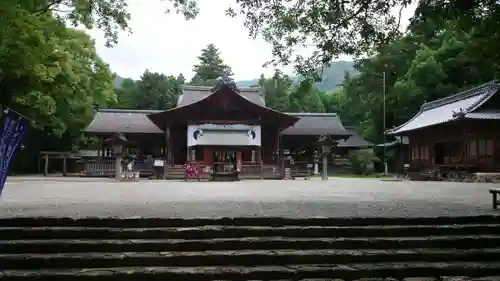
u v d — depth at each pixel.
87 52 38.12
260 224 7.74
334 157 47.47
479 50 8.65
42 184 22.73
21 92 28.89
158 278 5.95
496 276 6.28
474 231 7.68
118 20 14.27
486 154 30.09
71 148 45.94
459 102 34.81
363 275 6.18
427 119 36.78
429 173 32.16
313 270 6.17
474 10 7.39
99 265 6.31
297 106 62.19
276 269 6.18
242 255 6.52
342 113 67.19
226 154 39.69
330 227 7.55
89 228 7.30
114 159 37.94
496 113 30.00
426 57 42.41
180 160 40.53
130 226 7.56
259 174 34.56
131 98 60.41
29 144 42.75
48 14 15.25
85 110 42.53
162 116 38.62
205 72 73.38
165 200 12.30
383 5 8.88
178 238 7.23
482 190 17.64
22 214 8.45
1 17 10.33
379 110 50.94
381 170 48.81
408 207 10.19
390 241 7.13
